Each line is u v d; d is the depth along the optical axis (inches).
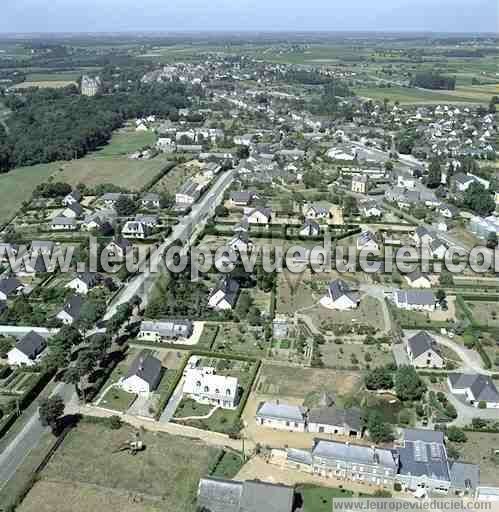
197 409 4881.9
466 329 6038.4
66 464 4222.4
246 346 5807.1
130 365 5487.2
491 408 4906.5
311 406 4889.3
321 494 3959.2
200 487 3870.6
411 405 4928.6
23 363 5492.1
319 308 6560.0
